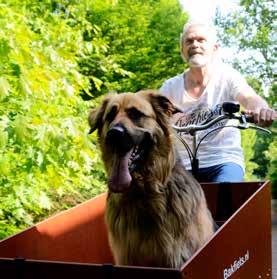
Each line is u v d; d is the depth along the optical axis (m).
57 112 3.59
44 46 3.57
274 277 4.80
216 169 3.11
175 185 2.32
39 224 2.38
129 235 2.32
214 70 3.20
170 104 2.40
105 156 2.39
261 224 2.60
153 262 2.29
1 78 2.98
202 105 3.15
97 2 5.91
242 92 3.08
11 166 3.67
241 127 2.67
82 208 2.69
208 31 3.18
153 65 13.83
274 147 19.77
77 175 4.13
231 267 2.15
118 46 13.02
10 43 3.08
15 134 3.08
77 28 5.61
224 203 3.00
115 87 10.59
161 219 2.26
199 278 1.79
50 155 3.46
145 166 2.30
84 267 1.76
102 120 2.43
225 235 2.06
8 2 3.83
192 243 2.28
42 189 4.46
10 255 2.18
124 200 2.32
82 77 4.31
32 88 3.32
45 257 2.39
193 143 2.91
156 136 2.33
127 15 12.84
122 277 1.71
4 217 4.37
